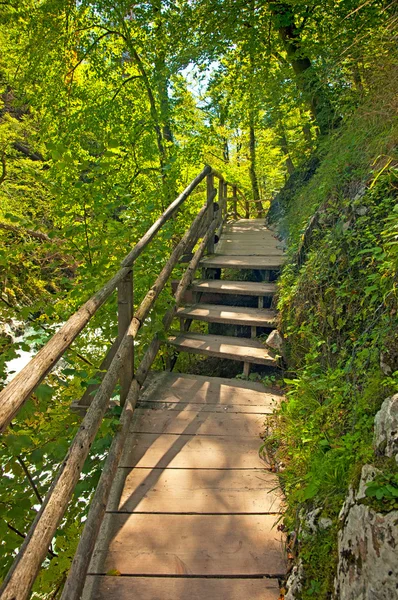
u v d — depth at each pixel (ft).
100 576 5.49
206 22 23.47
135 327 9.00
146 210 14.02
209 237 18.43
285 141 28.76
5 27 25.29
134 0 23.25
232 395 10.49
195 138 27.58
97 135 21.98
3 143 22.82
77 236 13.24
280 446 7.97
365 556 3.93
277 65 26.20
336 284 9.75
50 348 4.79
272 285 15.21
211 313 13.92
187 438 8.61
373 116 11.02
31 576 3.66
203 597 5.22
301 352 10.74
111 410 8.77
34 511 8.11
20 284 13.92
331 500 5.38
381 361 6.65
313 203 14.89
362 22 17.57
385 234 7.86
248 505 6.75
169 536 6.13
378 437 4.81
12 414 3.50
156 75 24.49
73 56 25.20
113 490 6.95
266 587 5.37
